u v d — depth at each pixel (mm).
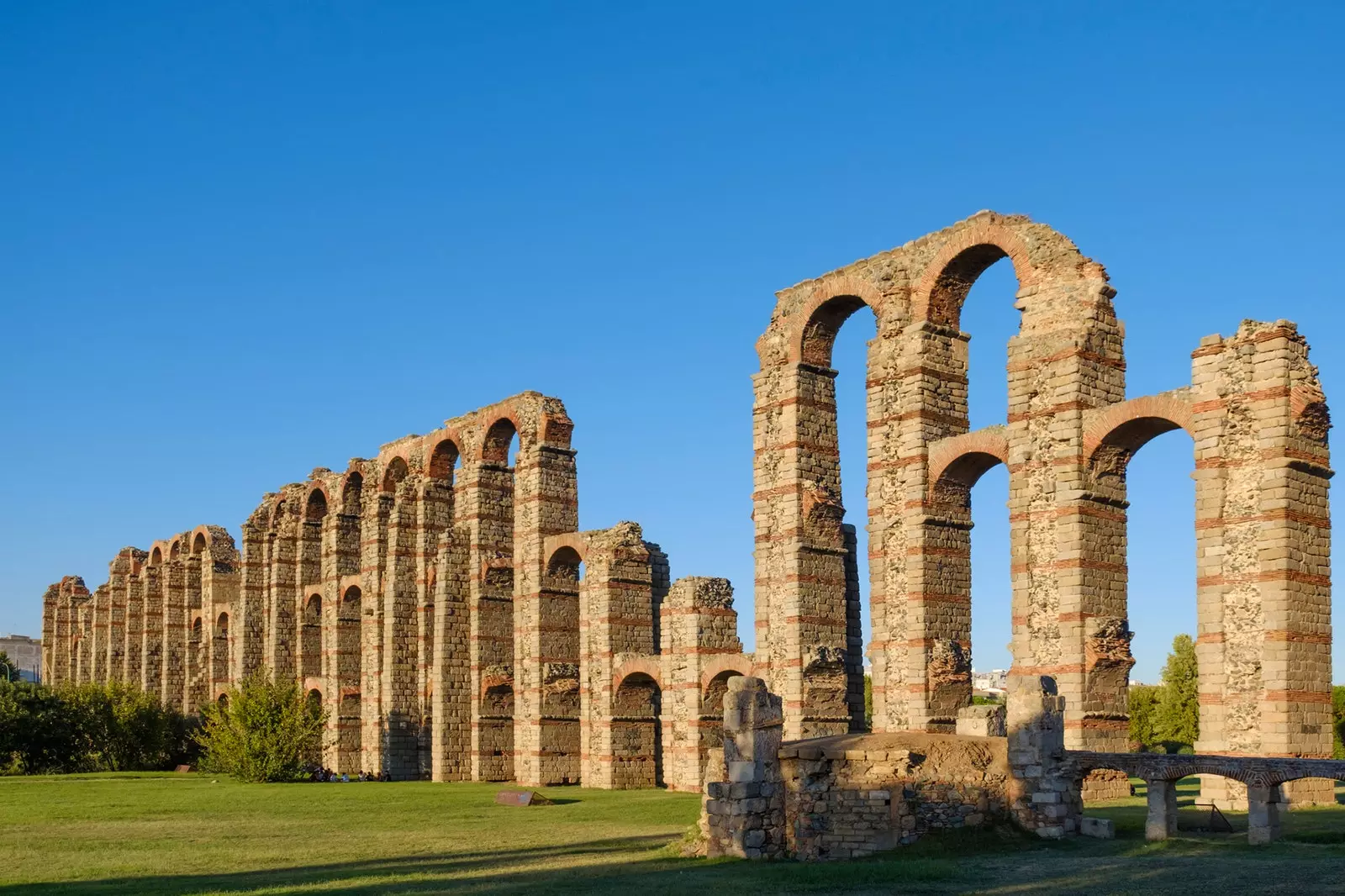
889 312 66375
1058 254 59688
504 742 94188
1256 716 50312
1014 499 59188
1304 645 50156
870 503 65938
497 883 35719
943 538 63781
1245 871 32344
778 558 69812
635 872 37469
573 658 91062
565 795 74562
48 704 118500
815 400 70562
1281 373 50812
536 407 92438
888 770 39281
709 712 77125
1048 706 40531
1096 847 37688
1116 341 59031
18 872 40969
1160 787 39094
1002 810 40375
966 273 65250
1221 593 51688
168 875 40031
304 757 98750
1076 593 56281
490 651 94125
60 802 72125
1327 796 50156
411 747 101688
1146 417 55281
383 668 104375
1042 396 58938
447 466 104250
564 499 92188
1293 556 50250
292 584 124438
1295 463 50656
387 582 104562
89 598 184875
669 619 79750
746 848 39625
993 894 31156
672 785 78625
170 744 126250
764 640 70188
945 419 64812
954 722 62594
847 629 69688
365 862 42344
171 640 145000
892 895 31719
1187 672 113188
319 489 121188
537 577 90500
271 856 44281
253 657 126750
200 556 146625
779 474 70312
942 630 63094
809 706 67438
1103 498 57438
